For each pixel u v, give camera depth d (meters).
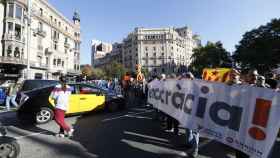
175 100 6.74
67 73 59.78
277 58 51.50
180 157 5.76
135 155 5.85
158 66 116.31
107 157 5.72
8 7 39.66
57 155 5.83
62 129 7.55
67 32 60.50
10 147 5.23
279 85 6.82
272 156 5.84
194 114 5.73
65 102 7.45
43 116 9.42
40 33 47.34
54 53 54.09
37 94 9.67
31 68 44.84
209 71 8.88
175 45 119.94
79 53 69.31
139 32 118.62
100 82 23.14
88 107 11.10
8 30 39.78
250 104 4.41
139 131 8.12
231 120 4.74
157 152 6.07
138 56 118.12
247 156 4.79
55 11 54.62
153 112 12.06
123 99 12.80
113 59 142.38
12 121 9.90
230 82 4.93
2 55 39.66
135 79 16.45
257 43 54.12
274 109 4.01
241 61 56.38
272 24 53.06
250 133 4.34
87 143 6.77
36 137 7.39
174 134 7.73
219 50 83.75
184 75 7.00
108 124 9.20
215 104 5.12
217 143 6.93
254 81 5.98
